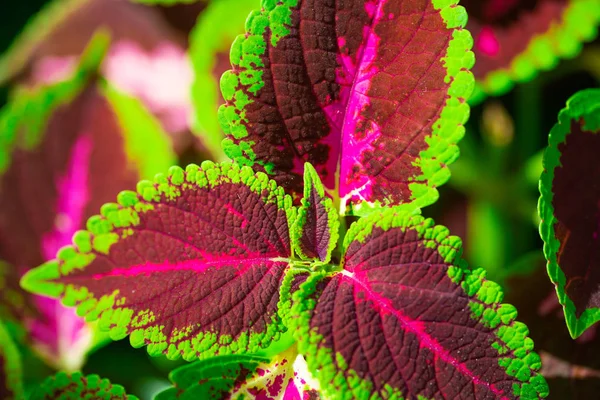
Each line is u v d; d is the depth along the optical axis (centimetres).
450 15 35
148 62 56
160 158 46
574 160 36
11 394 38
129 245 35
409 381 34
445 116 35
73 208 45
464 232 52
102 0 59
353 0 35
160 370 51
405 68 35
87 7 59
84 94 46
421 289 35
